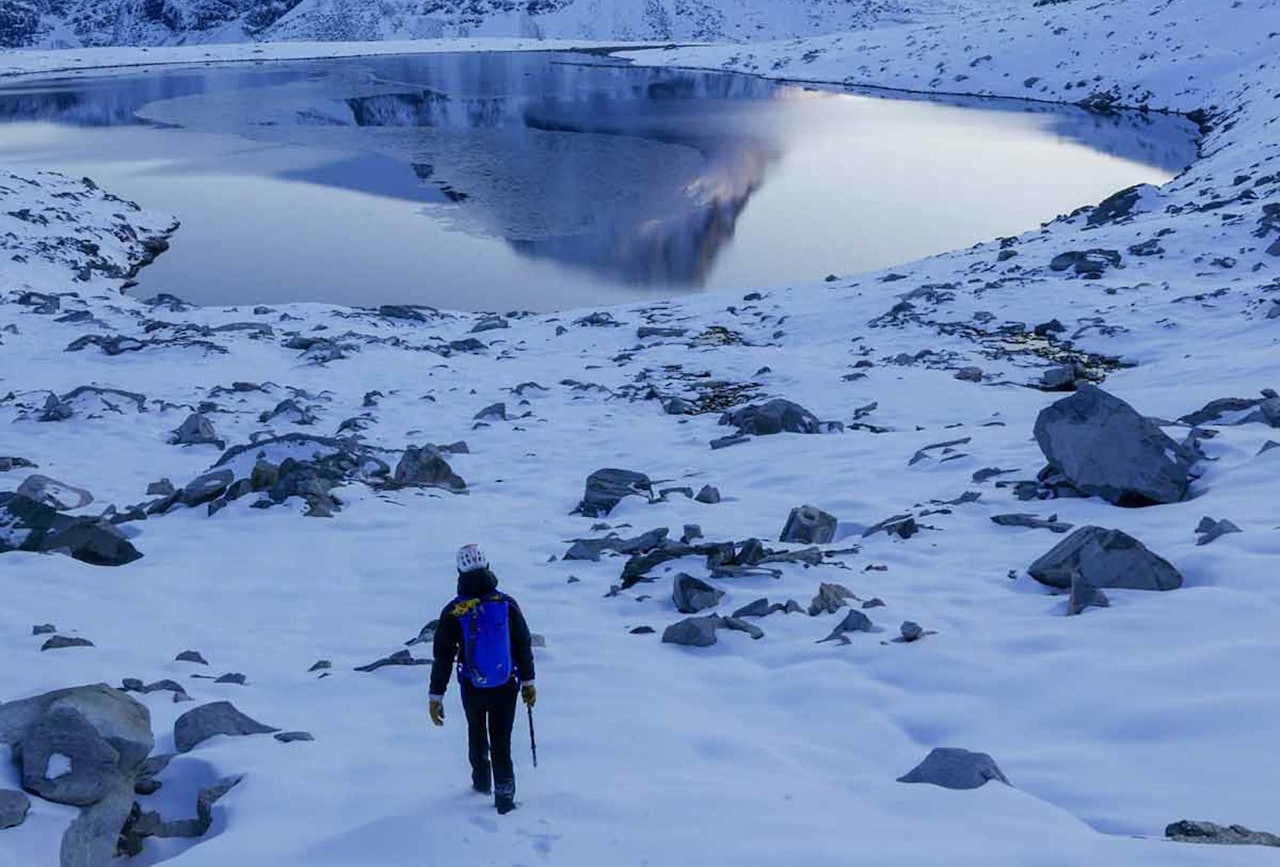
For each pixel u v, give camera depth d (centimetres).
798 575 1212
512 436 2189
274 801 661
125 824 673
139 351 2883
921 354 2667
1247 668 797
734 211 5472
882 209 5453
